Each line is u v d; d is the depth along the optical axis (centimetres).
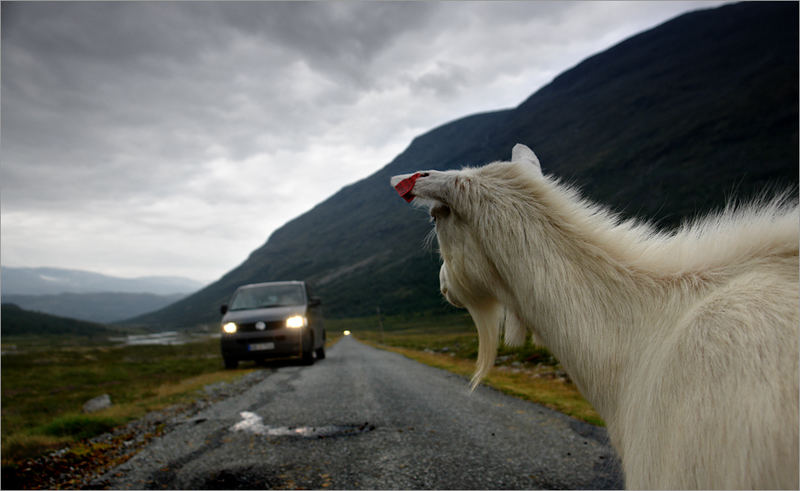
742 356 76
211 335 19288
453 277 140
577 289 115
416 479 318
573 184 136
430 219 159
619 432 108
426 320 12862
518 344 137
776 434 64
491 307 144
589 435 426
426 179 135
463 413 544
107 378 1380
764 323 78
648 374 96
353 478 326
